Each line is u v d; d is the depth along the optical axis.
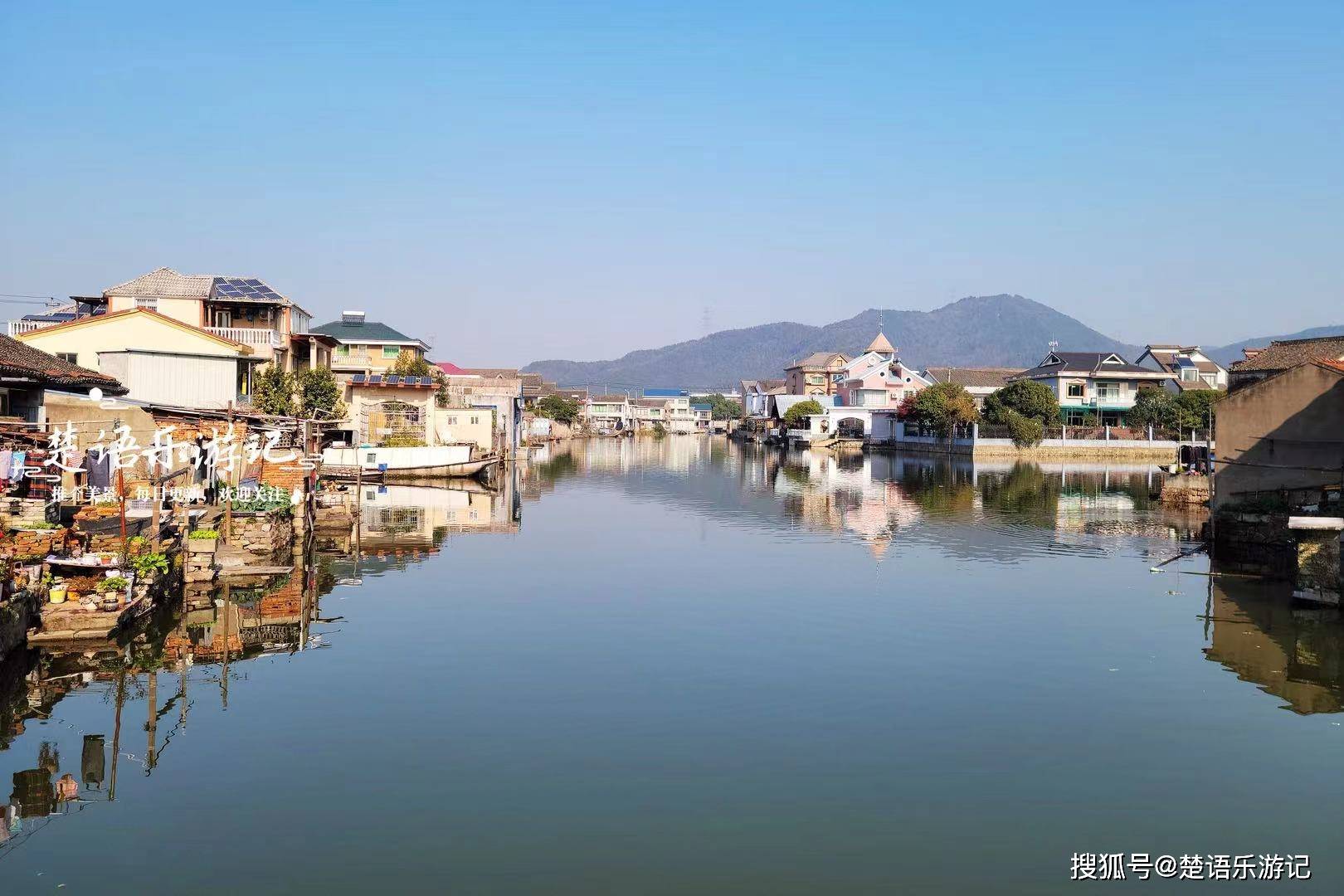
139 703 18.00
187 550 27.67
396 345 85.81
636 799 14.21
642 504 53.75
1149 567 32.88
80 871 12.02
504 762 15.45
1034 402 96.38
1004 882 12.16
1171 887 11.98
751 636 23.30
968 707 18.27
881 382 131.12
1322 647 22.30
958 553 35.97
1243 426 37.62
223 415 36.19
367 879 11.96
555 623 24.52
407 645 22.22
